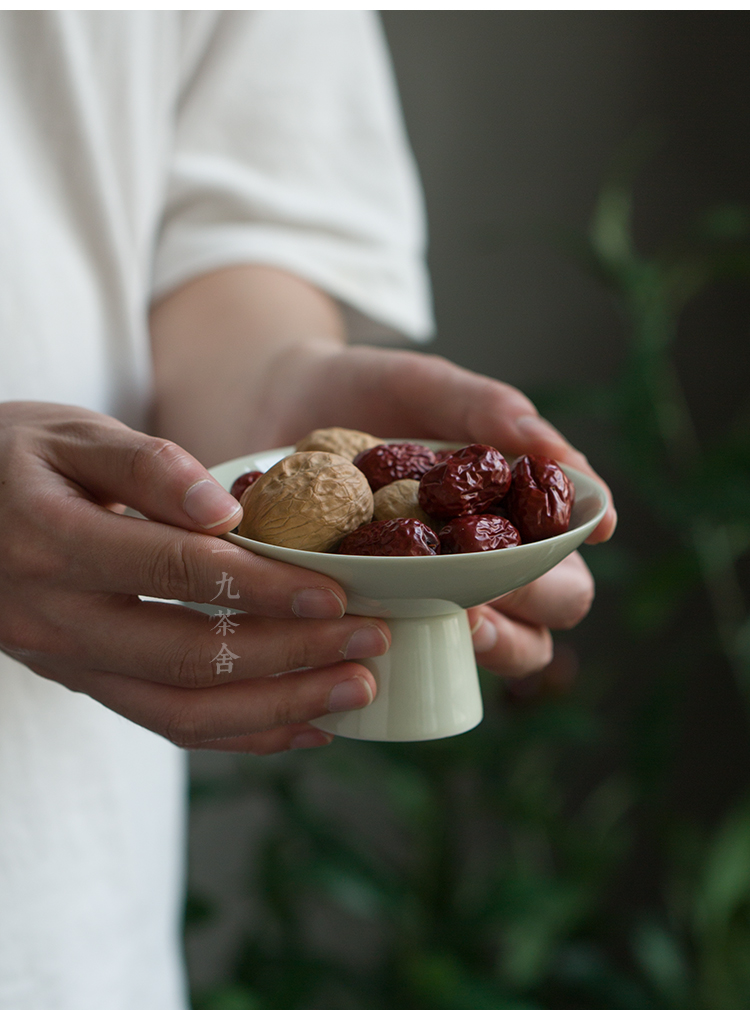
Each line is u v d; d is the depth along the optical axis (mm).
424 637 501
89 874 661
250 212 756
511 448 568
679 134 1244
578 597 583
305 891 1306
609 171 1271
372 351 620
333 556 456
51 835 641
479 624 555
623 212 1021
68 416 513
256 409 674
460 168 1293
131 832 687
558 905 1011
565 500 505
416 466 532
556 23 1238
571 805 1426
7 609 498
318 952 1222
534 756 1150
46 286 639
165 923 740
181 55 734
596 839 1113
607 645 1373
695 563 959
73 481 497
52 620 494
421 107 1272
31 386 634
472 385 578
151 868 714
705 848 1124
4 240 619
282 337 697
